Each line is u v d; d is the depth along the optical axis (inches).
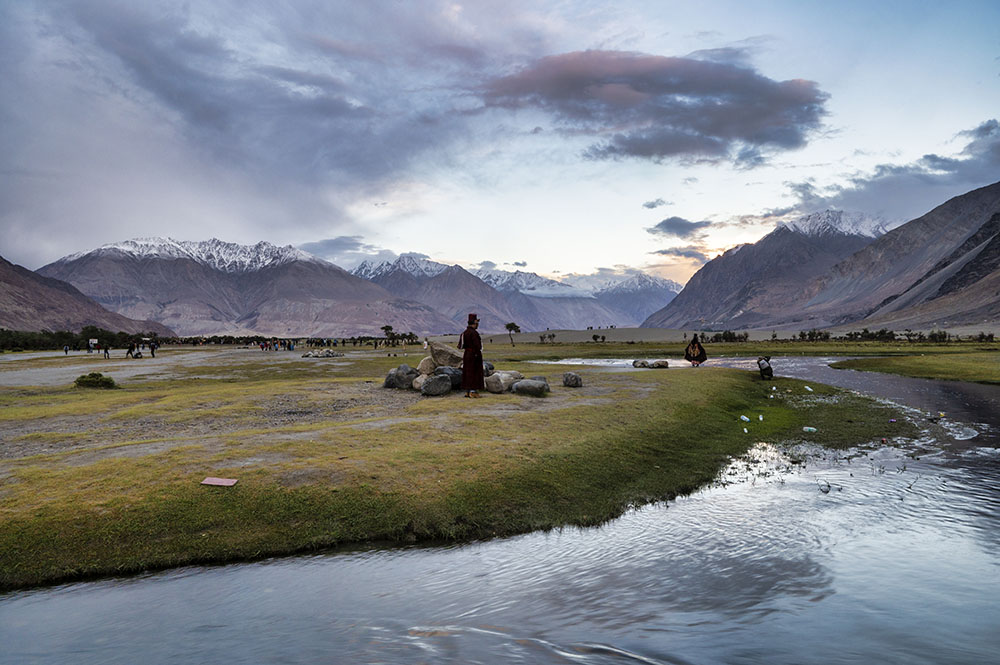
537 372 1357.0
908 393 1065.5
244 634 211.9
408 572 287.9
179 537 329.4
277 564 305.1
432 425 591.2
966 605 219.1
